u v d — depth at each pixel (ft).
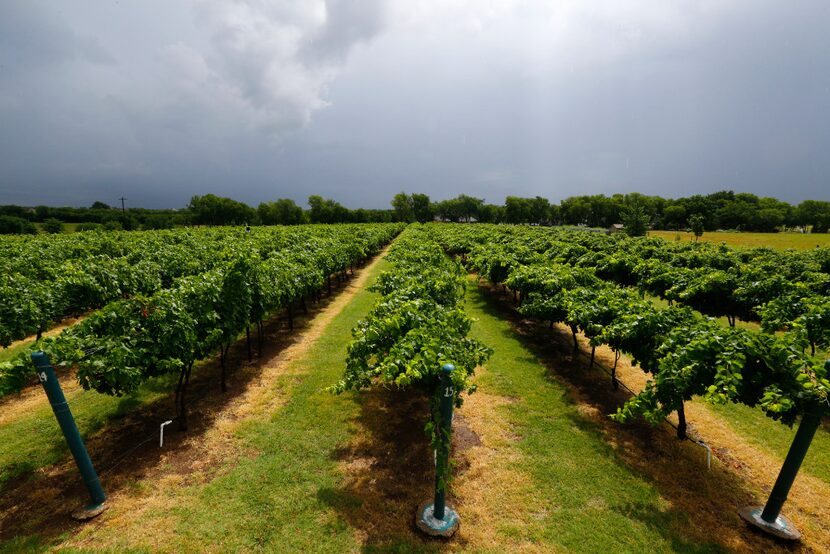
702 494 19.19
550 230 155.63
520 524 17.34
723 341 18.01
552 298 34.37
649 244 88.12
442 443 16.37
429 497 18.81
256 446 22.61
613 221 371.76
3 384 16.80
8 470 20.56
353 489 19.29
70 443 16.62
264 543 16.20
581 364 34.96
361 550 15.92
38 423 24.90
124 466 20.74
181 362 21.49
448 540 16.47
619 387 30.42
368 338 22.11
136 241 79.77
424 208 386.52
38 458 21.53
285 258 50.34
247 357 36.14
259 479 19.88
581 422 25.43
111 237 86.84
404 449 22.53
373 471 20.63
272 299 34.99
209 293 26.09
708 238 212.23
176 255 58.90
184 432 23.91
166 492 18.92
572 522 17.47
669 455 22.09
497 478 20.17
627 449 22.66
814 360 16.17
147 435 23.66
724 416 26.11
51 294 34.12
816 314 26.03
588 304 29.68
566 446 22.89
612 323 26.17
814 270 50.03
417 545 16.17
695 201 326.24
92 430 24.20
